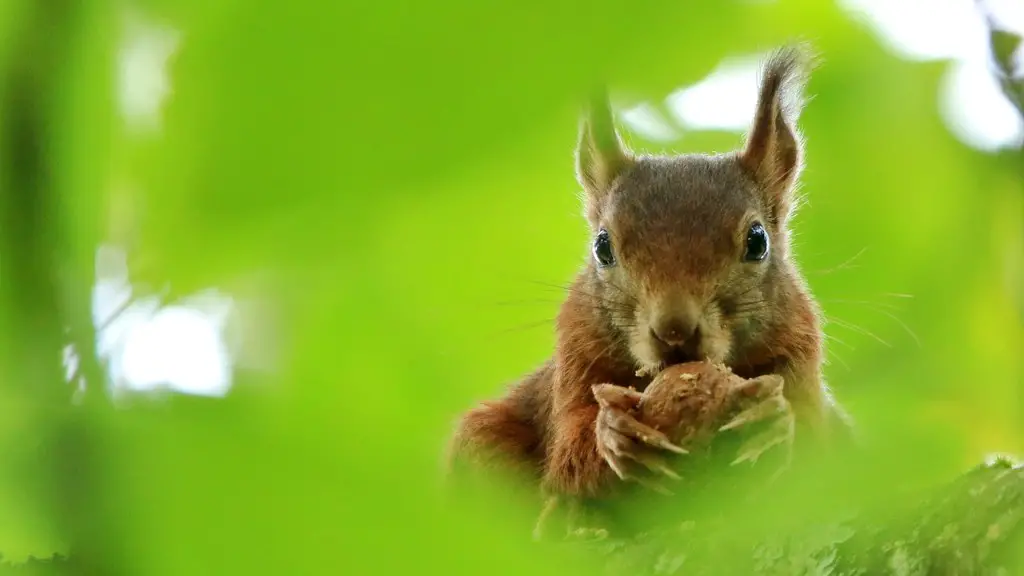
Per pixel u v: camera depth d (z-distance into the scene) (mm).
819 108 1993
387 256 488
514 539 333
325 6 300
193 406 347
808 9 1960
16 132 382
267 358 514
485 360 1505
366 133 305
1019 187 1985
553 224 1081
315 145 309
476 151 302
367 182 315
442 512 319
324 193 318
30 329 390
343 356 591
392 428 360
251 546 304
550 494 1858
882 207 1985
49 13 379
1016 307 1981
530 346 1917
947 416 1417
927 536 996
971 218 1992
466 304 837
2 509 346
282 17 306
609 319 1804
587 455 1742
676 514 1435
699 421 1436
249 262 378
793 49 1866
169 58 350
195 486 309
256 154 319
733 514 888
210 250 372
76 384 385
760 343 1790
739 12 303
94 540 320
